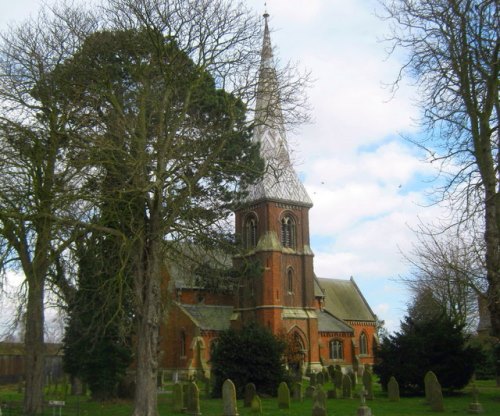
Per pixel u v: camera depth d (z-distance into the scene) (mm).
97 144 19562
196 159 22172
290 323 63625
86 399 33750
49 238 19859
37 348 23078
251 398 28391
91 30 22797
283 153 26172
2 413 23000
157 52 21391
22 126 22172
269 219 65062
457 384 32219
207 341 61438
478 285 23922
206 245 24234
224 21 23938
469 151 17547
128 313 27016
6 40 22984
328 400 30594
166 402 32250
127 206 19891
